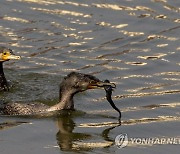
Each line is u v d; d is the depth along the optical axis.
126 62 18.73
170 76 17.81
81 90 15.75
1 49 17.38
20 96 16.64
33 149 13.74
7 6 21.98
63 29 20.73
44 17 21.38
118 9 21.91
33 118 15.34
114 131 14.63
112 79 17.67
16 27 20.81
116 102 16.23
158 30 20.69
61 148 13.80
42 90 16.98
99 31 20.64
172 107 15.93
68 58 19.00
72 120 15.24
